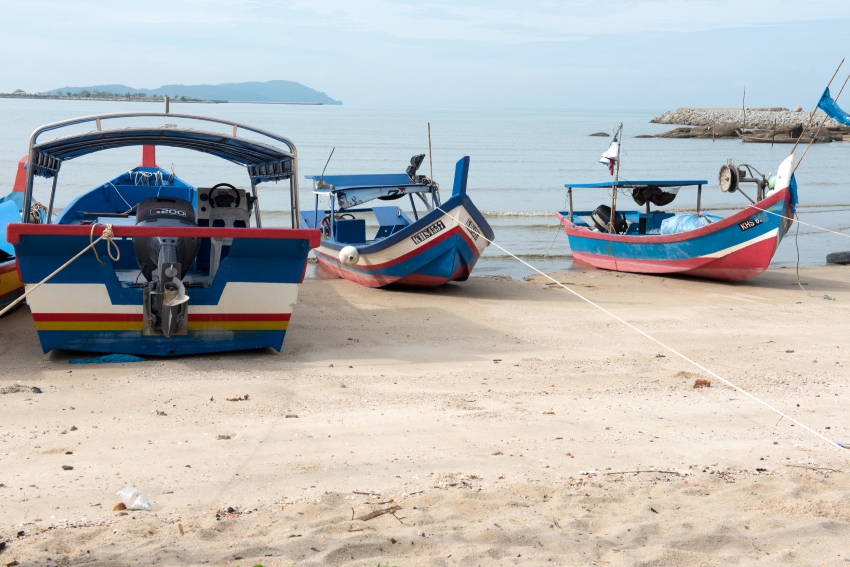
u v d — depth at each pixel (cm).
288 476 537
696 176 5141
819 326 1220
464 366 911
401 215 1791
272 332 936
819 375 883
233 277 902
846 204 3681
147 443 602
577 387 812
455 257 1416
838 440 641
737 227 1579
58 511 469
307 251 905
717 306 1403
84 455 571
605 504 488
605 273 1852
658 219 1962
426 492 504
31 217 995
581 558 403
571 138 10475
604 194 3859
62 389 761
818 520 460
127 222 1206
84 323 876
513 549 412
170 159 4634
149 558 391
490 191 3969
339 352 977
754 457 594
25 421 651
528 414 700
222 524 443
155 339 901
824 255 2277
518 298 1462
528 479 538
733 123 13175
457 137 9838
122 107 17575
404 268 1446
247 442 609
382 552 405
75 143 963
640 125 16888
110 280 870
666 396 777
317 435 630
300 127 11256
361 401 741
